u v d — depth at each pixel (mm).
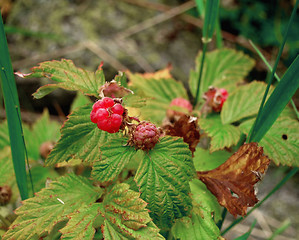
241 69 321
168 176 201
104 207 203
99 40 501
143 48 505
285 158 245
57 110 478
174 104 277
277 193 437
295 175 457
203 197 229
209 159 262
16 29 359
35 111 478
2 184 270
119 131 211
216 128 261
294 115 268
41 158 314
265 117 225
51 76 215
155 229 190
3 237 197
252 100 274
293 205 426
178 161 204
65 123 208
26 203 206
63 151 207
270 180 446
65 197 212
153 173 202
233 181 221
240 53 326
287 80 212
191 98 481
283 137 252
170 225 202
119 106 198
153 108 300
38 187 280
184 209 202
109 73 477
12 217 256
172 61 501
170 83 313
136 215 192
